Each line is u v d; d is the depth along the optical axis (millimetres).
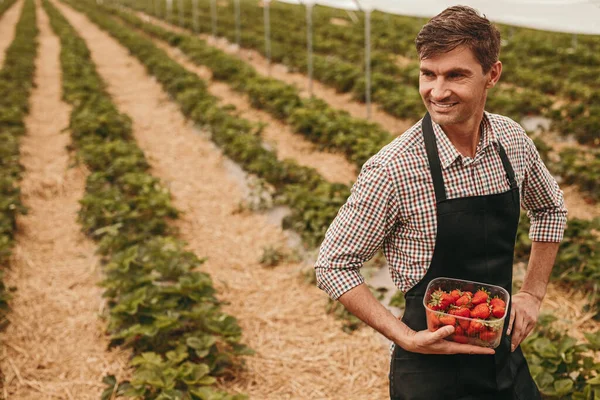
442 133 1812
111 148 8367
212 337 4039
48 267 5773
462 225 1832
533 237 2221
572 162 7391
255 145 8461
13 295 5180
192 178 8352
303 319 4766
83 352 4383
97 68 17594
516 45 16078
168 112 12141
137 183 7148
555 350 3531
